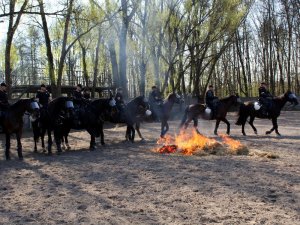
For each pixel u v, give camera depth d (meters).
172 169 11.27
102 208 7.56
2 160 14.16
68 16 23.03
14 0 22.95
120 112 18.23
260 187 8.87
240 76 62.03
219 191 8.59
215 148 14.68
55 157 14.52
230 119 32.47
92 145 16.38
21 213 7.36
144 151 15.38
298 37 50.56
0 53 44.66
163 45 35.06
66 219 6.93
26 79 37.91
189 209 7.34
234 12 33.38
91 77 42.03
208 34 34.12
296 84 56.44
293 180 9.49
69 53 44.00
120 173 10.93
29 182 10.15
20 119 14.34
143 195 8.45
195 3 33.31
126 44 32.06
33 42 44.12
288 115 34.88
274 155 13.02
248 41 57.56
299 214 6.93
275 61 55.56
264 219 6.68
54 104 15.41
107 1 29.31
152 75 38.75
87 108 16.19
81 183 9.83
